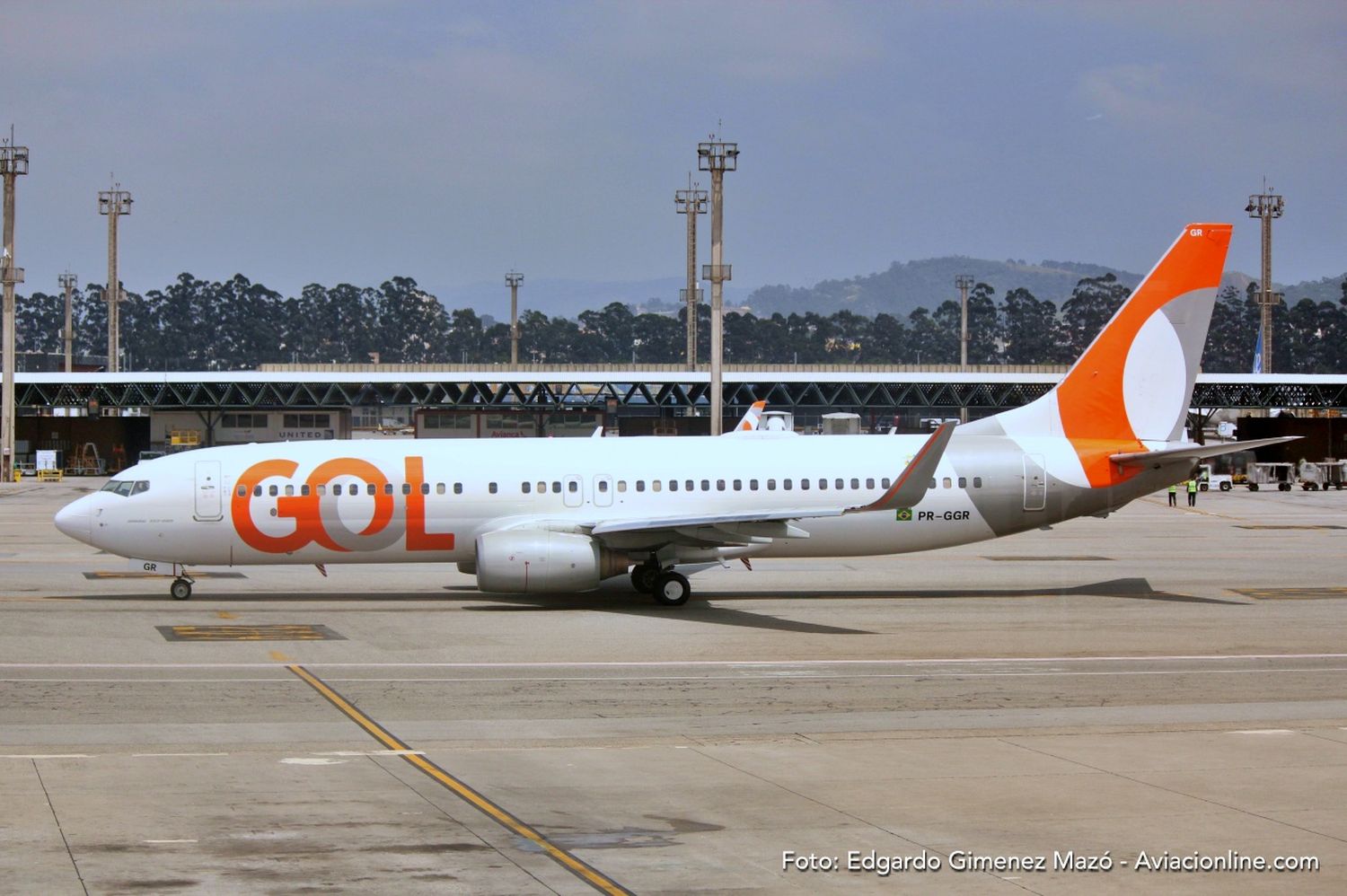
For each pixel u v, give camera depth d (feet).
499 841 171.12
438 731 244.83
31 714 257.14
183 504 414.00
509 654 330.95
